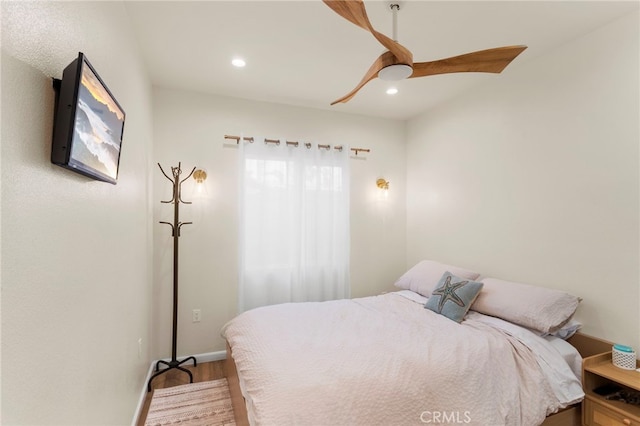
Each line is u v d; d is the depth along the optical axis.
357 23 1.42
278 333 2.04
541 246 2.48
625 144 1.99
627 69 1.98
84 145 1.00
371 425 1.36
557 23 2.07
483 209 2.99
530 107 2.56
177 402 2.41
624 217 1.99
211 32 2.17
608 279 2.07
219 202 3.24
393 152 4.03
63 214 0.97
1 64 0.65
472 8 1.91
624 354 1.87
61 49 0.95
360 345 1.85
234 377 2.15
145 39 2.24
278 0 1.85
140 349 2.33
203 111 3.21
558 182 2.36
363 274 3.85
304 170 3.49
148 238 2.71
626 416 1.67
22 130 0.74
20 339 0.73
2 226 0.66
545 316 2.08
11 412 0.69
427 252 3.71
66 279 0.99
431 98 3.36
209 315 3.19
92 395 1.24
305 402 1.35
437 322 2.29
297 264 3.39
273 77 2.87
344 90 3.16
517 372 1.80
